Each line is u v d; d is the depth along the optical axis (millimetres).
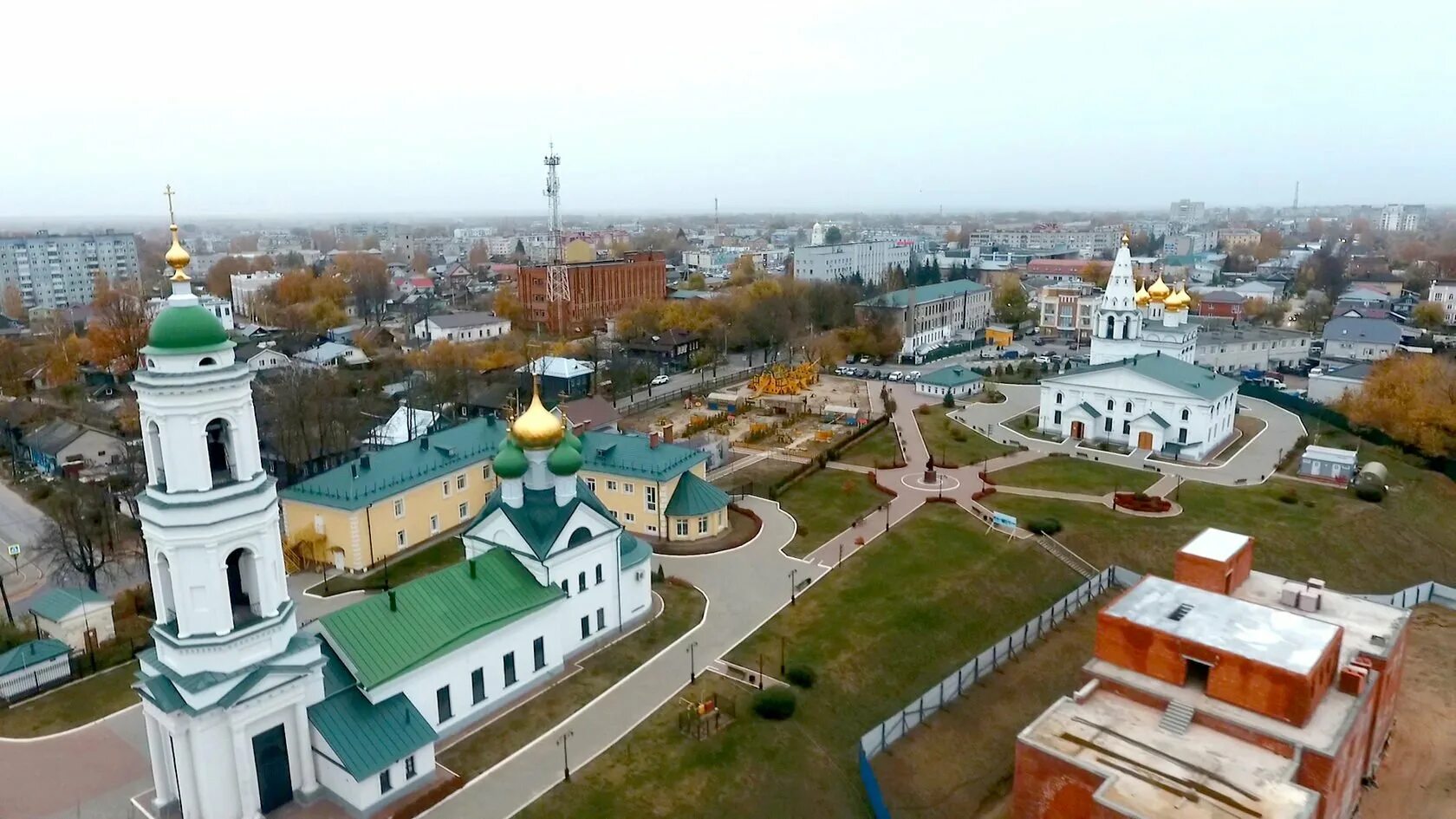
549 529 57438
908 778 50312
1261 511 87875
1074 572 76438
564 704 54094
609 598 62062
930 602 68188
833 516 85625
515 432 58500
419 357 147625
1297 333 164750
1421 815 48750
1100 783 42656
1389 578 80125
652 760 48875
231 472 40250
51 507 86750
